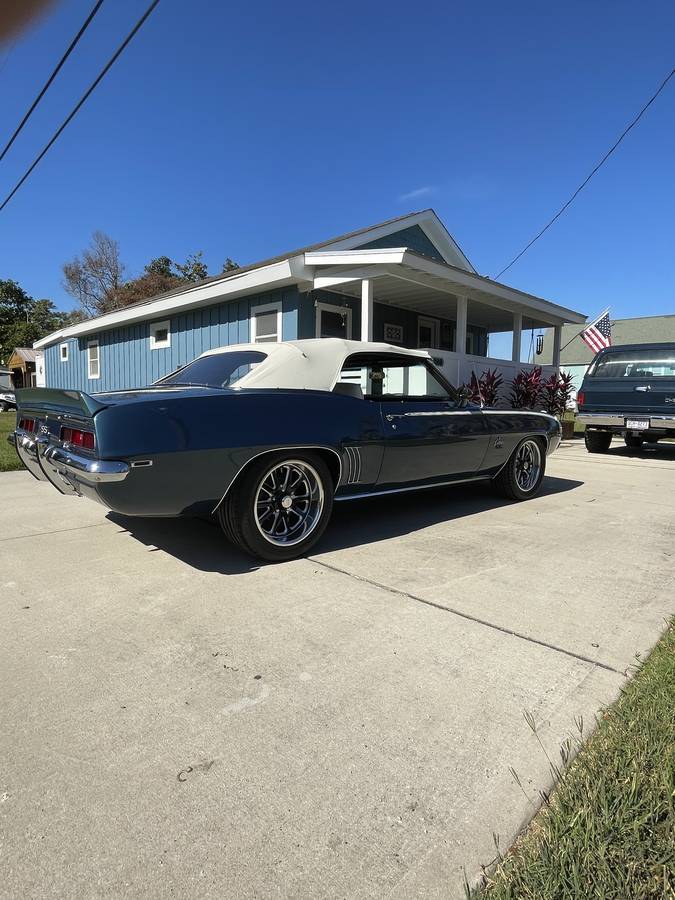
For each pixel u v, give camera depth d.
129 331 14.76
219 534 4.16
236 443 3.20
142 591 3.03
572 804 1.48
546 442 5.58
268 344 4.02
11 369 35.31
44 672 2.20
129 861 1.34
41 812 1.49
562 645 2.42
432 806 1.52
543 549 3.80
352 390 3.91
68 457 3.08
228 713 1.94
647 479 6.89
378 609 2.79
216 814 1.49
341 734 1.82
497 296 11.03
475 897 1.24
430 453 4.33
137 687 2.10
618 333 33.53
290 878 1.30
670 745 1.68
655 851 1.31
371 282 9.52
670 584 3.14
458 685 2.11
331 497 3.73
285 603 2.87
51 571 3.34
